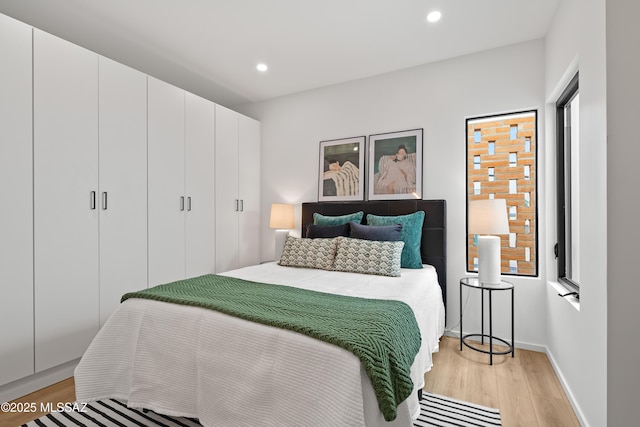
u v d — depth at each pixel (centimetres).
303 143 407
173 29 273
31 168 222
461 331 285
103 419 189
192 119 345
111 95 270
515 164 334
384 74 355
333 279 255
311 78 369
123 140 279
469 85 312
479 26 267
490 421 185
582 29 183
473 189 349
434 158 327
